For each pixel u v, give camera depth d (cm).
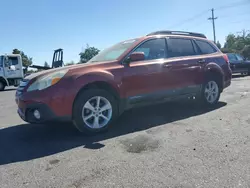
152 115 514
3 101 955
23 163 300
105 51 507
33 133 431
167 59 489
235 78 1440
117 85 415
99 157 306
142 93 447
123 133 402
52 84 372
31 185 246
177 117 489
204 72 543
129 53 443
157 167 271
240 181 234
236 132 374
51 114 368
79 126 389
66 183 246
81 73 390
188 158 290
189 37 550
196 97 556
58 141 378
